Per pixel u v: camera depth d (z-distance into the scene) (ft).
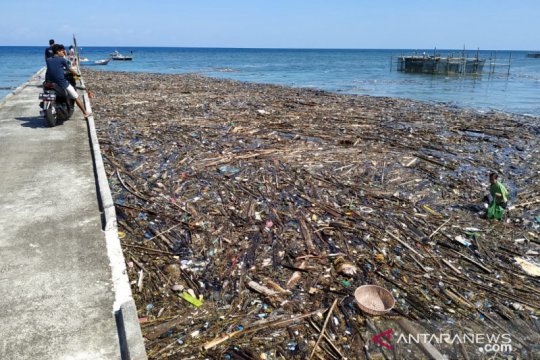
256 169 32.86
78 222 19.48
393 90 119.96
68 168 26.99
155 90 88.58
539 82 150.51
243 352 13.89
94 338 12.42
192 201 26.12
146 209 24.45
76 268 15.81
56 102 38.65
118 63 283.59
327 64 305.53
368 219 24.50
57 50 38.17
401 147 42.16
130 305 13.52
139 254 19.69
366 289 17.43
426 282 18.65
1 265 15.79
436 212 26.14
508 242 22.59
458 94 109.29
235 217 23.97
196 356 13.62
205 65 273.75
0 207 20.84
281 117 57.16
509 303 17.34
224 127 48.88
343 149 40.19
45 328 12.69
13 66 227.61
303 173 32.32
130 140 40.96
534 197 29.19
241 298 16.79
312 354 14.01
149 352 13.66
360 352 14.24
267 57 469.16
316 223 23.61
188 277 18.02
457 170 35.04
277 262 19.48
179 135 43.80
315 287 17.78
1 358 11.46
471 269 19.86
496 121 61.62
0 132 35.88
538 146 45.19
